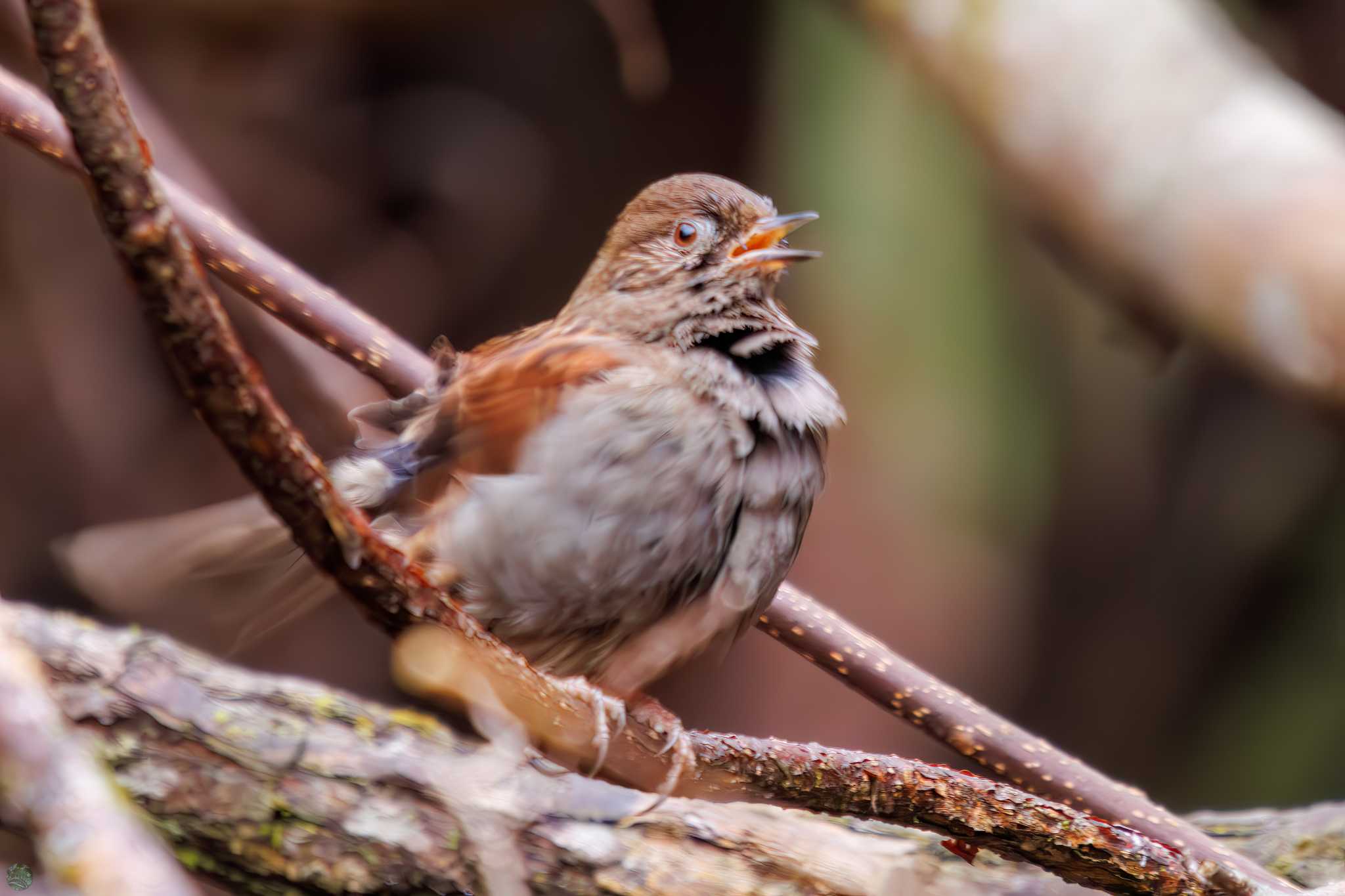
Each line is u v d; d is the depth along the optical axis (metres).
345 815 5.50
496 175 17.28
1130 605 16.44
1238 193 8.45
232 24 15.12
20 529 15.77
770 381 5.91
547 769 5.63
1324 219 8.08
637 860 5.65
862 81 12.99
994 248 13.27
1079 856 5.00
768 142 14.91
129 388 16.02
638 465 5.45
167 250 3.15
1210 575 16.45
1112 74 9.31
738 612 5.75
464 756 5.80
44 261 15.46
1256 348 8.30
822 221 13.03
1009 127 9.69
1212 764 16.08
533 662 5.82
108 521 16.00
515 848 5.41
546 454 5.47
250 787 5.48
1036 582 15.43
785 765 5.02
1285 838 6.52
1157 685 16.52
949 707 6.03
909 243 12.96
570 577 5.47
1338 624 15.91
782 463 5.75
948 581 13.70
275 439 3.46
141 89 10.25
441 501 5.71
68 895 2.18
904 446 13.20
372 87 16.95
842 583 13.36
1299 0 14.38
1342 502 16.02
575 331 6.31
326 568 3.78
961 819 4.97
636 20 11.52
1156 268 8.78
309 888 5.51
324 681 16.56
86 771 2.31
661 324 6.22
